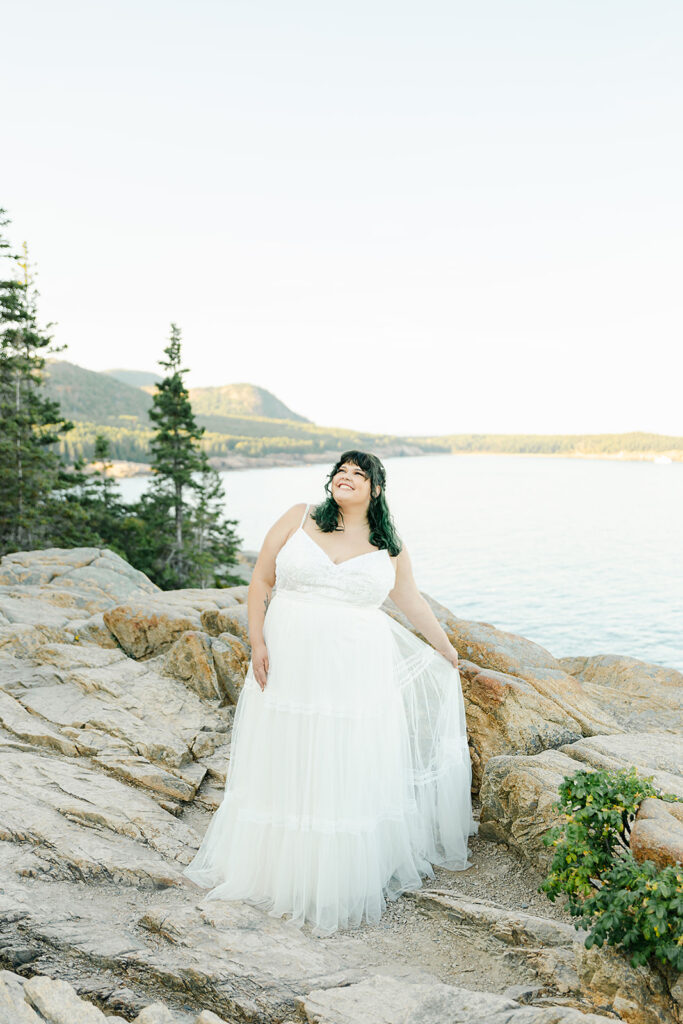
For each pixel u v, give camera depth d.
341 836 3.98
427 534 190.38
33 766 5.09
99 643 7.54
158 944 3.46
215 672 6.30
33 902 3.66
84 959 3.29
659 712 6.19
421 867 4.47
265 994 3.08
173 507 55.69
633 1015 2.94
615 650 70.94
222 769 5.45
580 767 4.63
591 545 172.75
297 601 4.21
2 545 43.41
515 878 4.39
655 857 3.23
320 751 4.01
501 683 5.38
